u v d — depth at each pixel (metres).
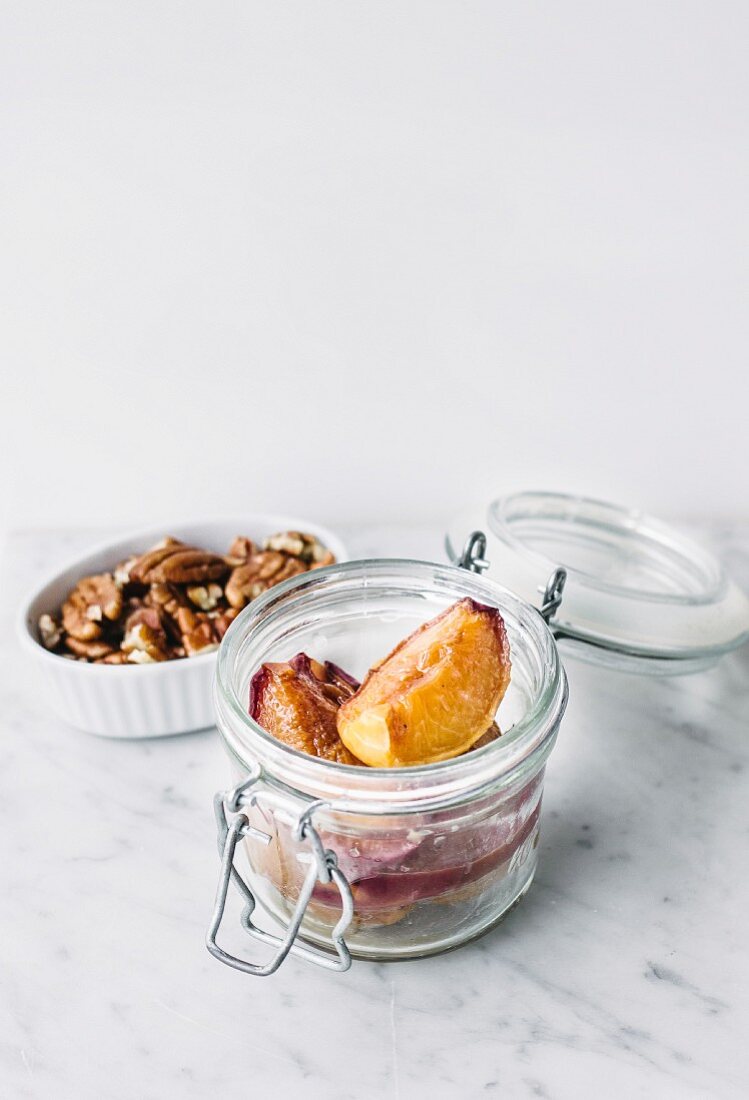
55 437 0.53
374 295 0.50
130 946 0.38
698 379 0.52
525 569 0.43
